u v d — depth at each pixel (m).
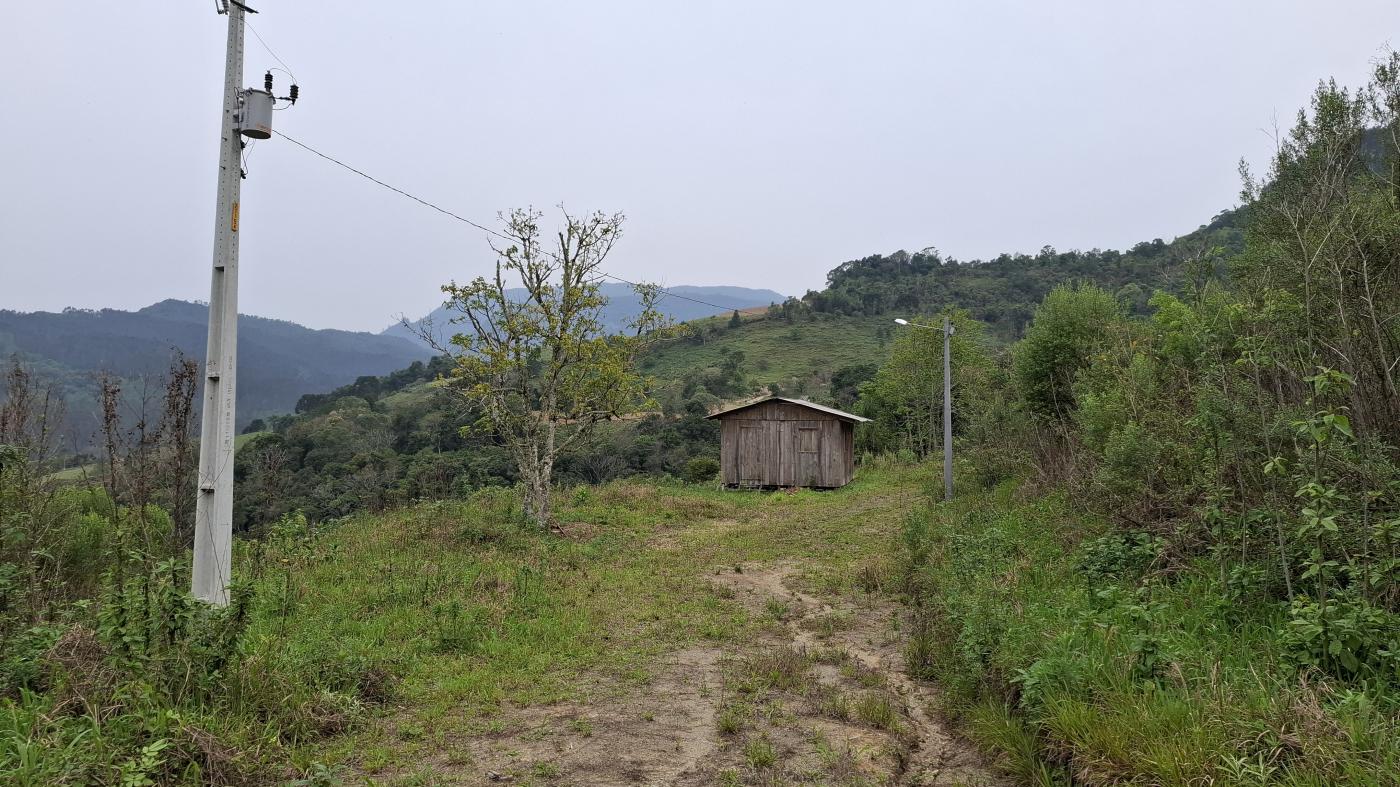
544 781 4.87
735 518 19.17
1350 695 3.91
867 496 23.69
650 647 8.04
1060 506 11.64
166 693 4.97
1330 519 4.55
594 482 37.03
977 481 19.36
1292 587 5.85
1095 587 7.32
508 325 14.93
